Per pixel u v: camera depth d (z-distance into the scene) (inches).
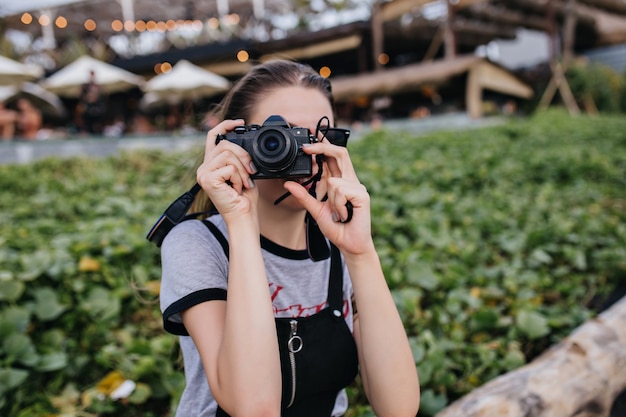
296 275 54.4
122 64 747.4
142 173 319.0
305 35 690.8
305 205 50.2
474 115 602.2
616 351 90.0
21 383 88.5
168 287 50.1
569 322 110.8
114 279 126.5
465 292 125.4
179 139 430.6
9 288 107.0
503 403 75.8
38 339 107.6
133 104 749.3
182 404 52.8
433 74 608.7
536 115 626.8
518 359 94.5
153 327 119.3
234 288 45.8
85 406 89.4
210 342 46.8
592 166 280.7
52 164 327.0
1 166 317.1
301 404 53.8
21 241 150.1
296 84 55.3
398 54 874.1
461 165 283.0
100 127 535.5
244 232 47.1
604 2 780.6
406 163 298.5
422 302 125.6
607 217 195.8
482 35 804.6
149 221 177.0
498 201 219.5
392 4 657.0
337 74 876.6
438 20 730.8
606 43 890.7
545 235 163.2
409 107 764.6
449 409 75.3
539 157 308.5
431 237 158.6
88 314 112.0
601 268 147.3
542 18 781.3
